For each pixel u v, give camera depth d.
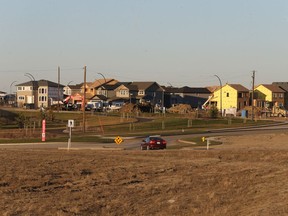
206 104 155.75
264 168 29.77
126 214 17.91
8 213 17.16
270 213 16.20
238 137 62.91
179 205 19.20
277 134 66.56
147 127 84.44
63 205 19.05
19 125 82.56
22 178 25.02
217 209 18.14
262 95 154.12
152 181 25.45
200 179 25.91
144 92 157.00
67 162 32.31
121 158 35.59
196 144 53.88
